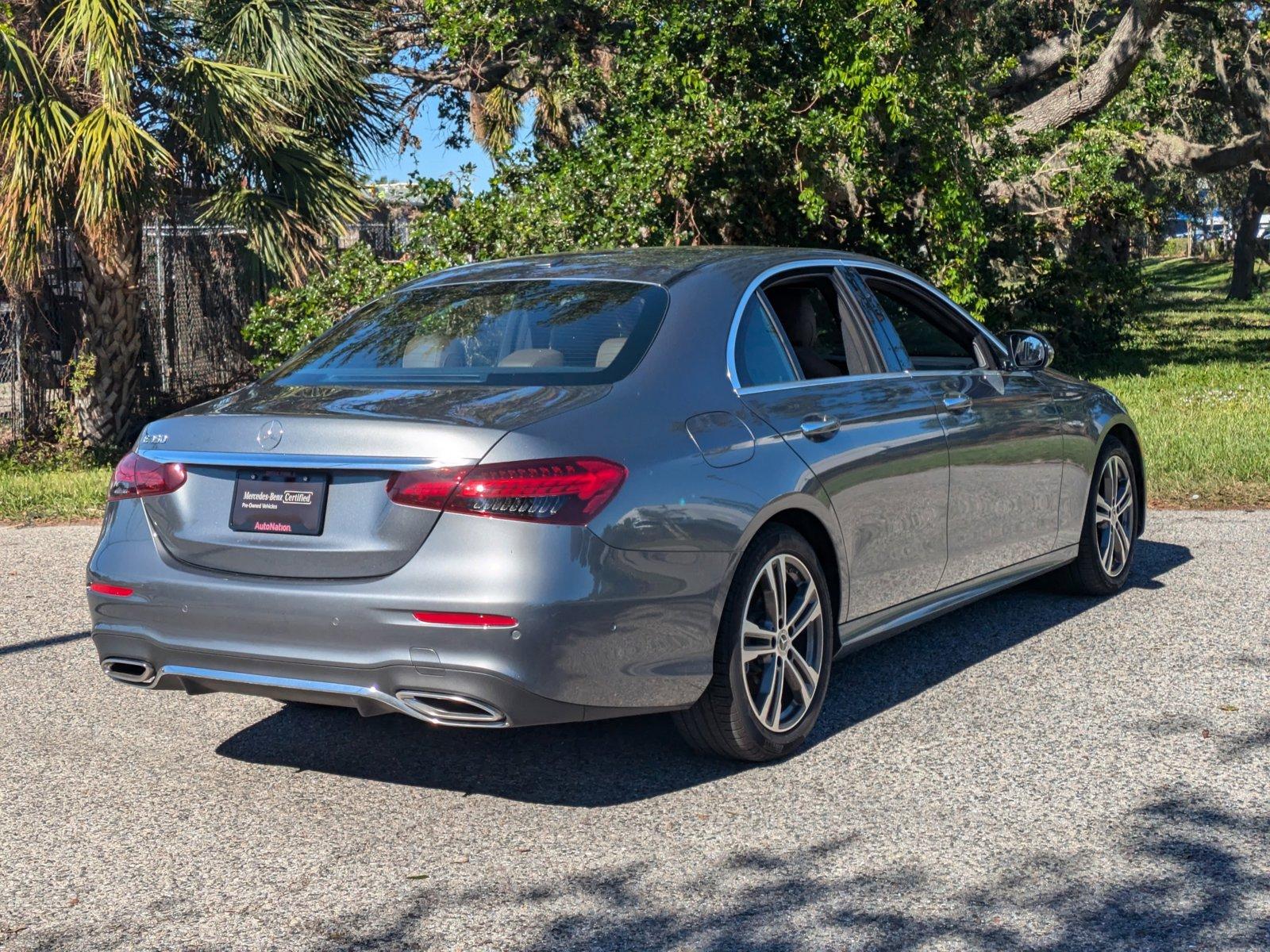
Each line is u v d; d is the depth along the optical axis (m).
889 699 4.76
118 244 12.35
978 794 3.83
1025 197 18.12
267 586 3.60
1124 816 3.64
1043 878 3.27
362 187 13.69
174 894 3.30
